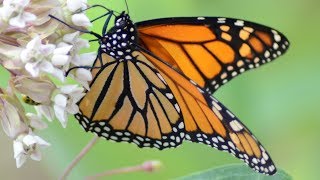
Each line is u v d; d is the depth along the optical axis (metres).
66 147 0.67
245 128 0.61
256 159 0.61
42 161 0.69
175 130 0.63
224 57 0.63
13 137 0.60
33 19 0.60
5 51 0.60
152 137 0.63
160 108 0.63
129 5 0.69
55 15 0.60
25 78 0.60
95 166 0.68
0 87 0.61
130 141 0.63
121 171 0.64
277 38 0.62
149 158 0.69
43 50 0.60
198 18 0.62
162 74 0.62
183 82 0.62
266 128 0.69
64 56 0.60
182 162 0.69
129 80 0.62
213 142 0.62
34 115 0.61
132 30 0.62
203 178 0.63
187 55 0.63
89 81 0.62
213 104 0.61
